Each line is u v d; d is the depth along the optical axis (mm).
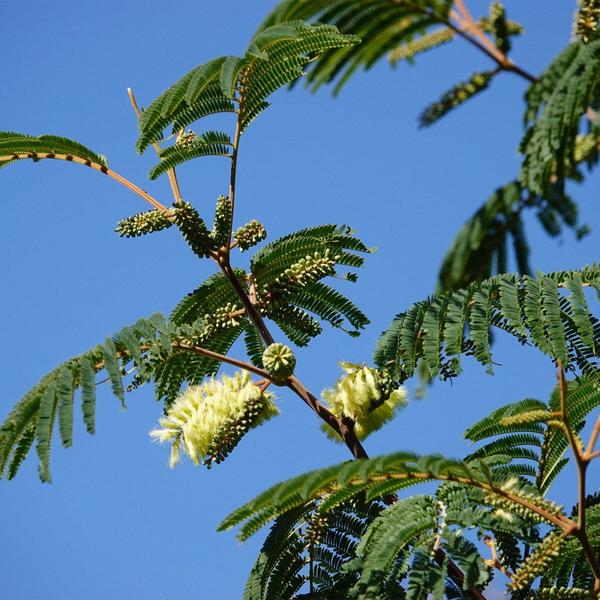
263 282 6055
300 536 5059
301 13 3809
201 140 5516
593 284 4805
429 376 4777
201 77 4984
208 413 5766
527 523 4340
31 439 4758
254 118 5488
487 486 4328
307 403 5711
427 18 3447
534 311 4672
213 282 6016
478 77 3229
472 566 4152
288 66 5184
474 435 5207
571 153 3109
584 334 4617
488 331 4809
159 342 5363
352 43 3658
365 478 3912
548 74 3199
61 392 4738
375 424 5703
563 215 3066
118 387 4848
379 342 5211
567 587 4656
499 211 3080
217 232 5770
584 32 3398
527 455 5207
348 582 4871
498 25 3287
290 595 4973
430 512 4383
